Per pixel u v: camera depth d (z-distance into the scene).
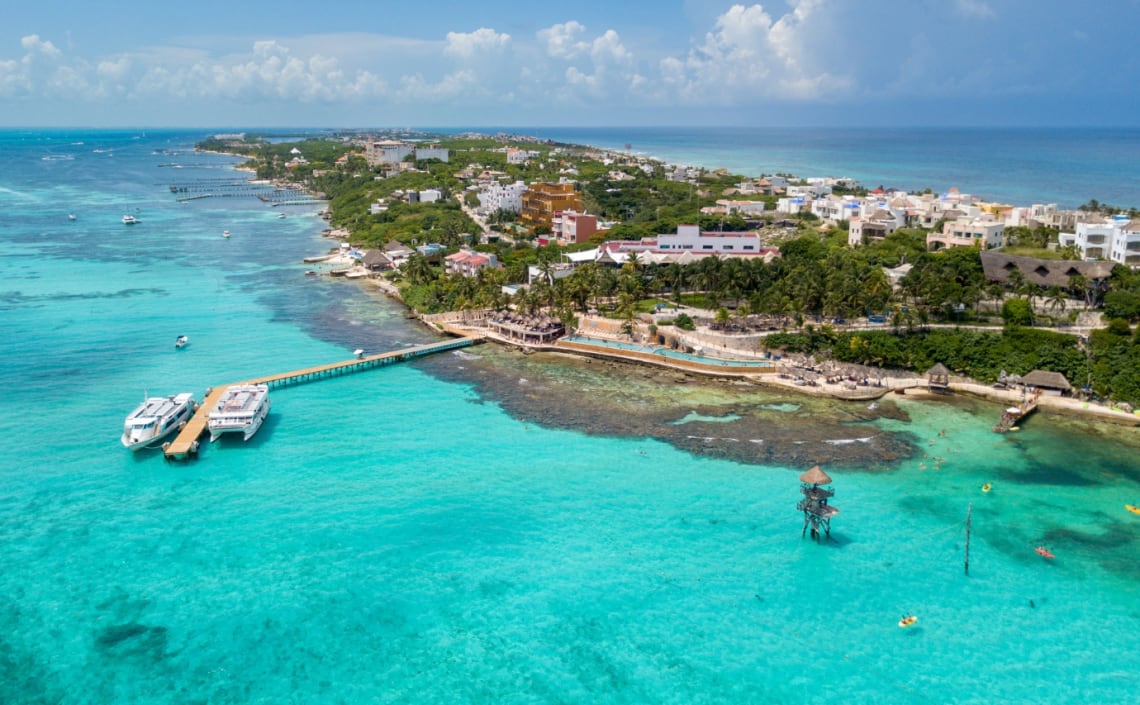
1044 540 82.31
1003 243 195.25
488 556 79.81
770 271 165.75
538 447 105.62
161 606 71.56
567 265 193.38
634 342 151.75
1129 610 71.12
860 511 88.06
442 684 62.59
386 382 133.25
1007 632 68.31
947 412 117.38
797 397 124.19
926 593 73.56
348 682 62.75
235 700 60.72
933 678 63.06
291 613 70.88
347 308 188.12
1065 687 62.00
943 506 89.19
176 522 85.94
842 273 156.88
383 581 75.62
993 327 141.12
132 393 125.69
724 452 103.50
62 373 135.00
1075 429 110.56
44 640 66.88
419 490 93.56
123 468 99.25
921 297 149.38
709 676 63.56
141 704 60.16
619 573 77.00
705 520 86.50
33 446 105.19
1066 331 135.25
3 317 171.12
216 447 105.94
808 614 70.88
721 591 74.19
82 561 78.25
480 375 137.38
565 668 64.44
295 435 110.25
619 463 100.50
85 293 196.25
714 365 133.50
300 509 89.00
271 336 161.38
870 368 134.00
